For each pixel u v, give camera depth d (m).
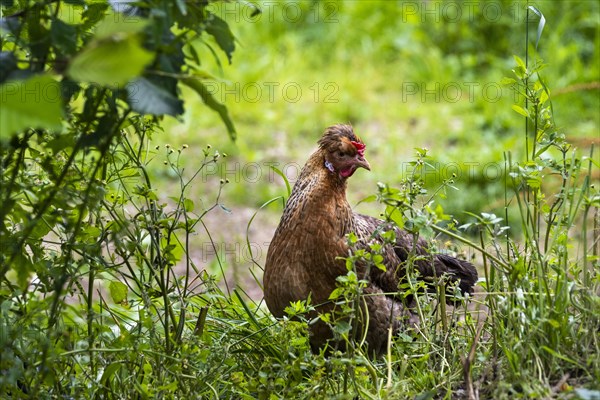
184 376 5.63
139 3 4.60
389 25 17.28
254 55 16.44
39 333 5.32
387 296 7.25
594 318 5.86
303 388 5.80
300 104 15.45
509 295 5.82
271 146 14.34
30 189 5.29
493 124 14.27
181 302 6.18
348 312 5.72
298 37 17.16
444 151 13.42
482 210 11.38
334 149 6.96
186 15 4.85
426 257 6.56
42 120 4.01
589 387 5.40
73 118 5.61
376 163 13.60
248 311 6.72
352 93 15.72
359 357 5.83
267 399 5.59
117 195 6.43
